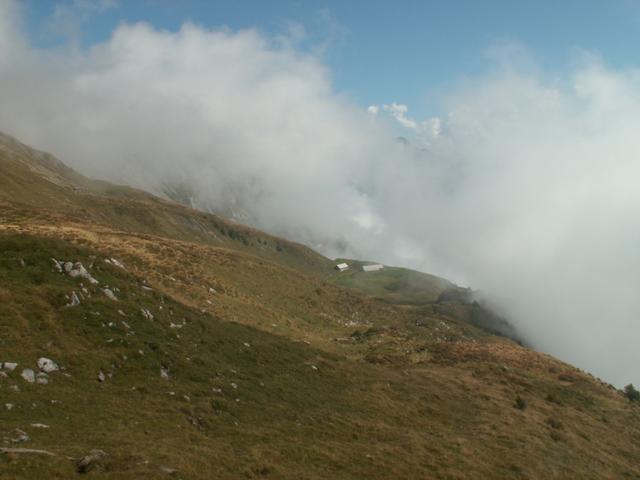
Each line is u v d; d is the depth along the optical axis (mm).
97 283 46594
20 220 108375
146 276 78500
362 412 48094
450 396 62781
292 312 113938
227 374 44031
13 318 34938
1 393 27250
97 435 26188
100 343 37812
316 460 32969
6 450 20828
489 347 101938
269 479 27219
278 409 41156
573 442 56781
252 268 129750
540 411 66250
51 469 20391
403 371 71875
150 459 23797
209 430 32875
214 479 24266
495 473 40188
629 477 52594
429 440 44312
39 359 32281
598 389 88500
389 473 34156
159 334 44750
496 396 67562
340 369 60469
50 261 45625
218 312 74562
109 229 127875
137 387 34906
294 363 56375
